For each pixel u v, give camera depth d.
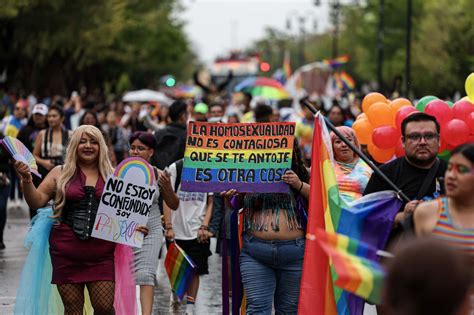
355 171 8.91
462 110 9.05
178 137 12.14
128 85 82.81
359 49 58.34
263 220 7.93
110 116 21.47
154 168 8.70
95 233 8.04
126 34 59.44
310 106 7.54
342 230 7.10
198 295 12.10
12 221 19.09
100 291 8.06
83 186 8.12
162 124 19.19
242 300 8.47
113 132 21.39
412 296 3.21
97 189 8.16
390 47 54.97
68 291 8.03
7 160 14.80
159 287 12.68
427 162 7.16
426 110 9.08
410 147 7.10
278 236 7.88
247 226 8.02
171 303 11.48
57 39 44.09
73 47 48.12
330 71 45.03
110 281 8.09
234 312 8.39
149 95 39.31
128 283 8.47
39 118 17.06
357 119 10.13
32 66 49.12
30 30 43.75
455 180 5.75
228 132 8.16
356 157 9.06
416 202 6.33
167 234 10.32
